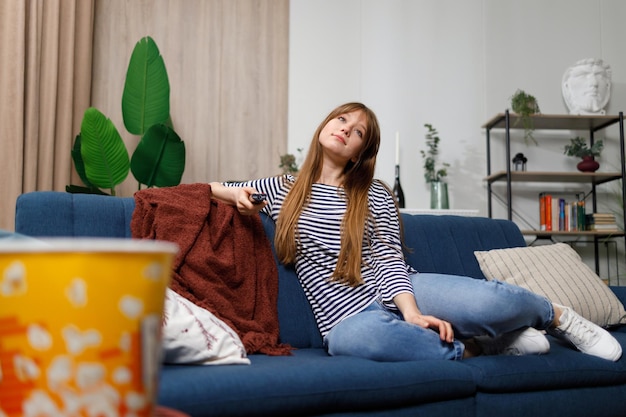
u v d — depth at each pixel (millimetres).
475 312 1418
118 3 3807
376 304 1618
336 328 1510
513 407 1384
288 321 1681
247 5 4023
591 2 4336
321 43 4105
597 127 4164
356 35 4145
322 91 4078
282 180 1846
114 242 357
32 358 349
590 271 2090
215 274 1533
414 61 4152
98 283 349
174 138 3273
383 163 4074
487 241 2197
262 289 1638
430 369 1295
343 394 1161
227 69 3959
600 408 1493
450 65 4180
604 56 4312
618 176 3889
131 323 358
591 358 1509
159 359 382
